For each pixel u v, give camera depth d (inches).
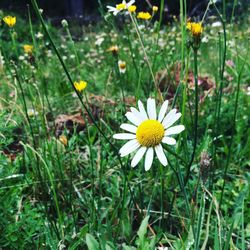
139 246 8.9
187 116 15.2
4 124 11.9
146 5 45.8
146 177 12.3
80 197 11.8
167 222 10.5
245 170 14.1
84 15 63.6
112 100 18.3
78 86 11.3
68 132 14.7
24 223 10.0
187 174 8.6
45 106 17.6
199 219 7.8
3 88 18.8
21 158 13.0
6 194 10.2
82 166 13.7
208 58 24.3
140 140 7.3
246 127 16.0
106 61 26.6
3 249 10.0
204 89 19.2
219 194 12.2
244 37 28.8
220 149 14.7
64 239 10.1
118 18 34.6
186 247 8.9
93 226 10.3
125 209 10.8
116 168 12.8
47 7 72.2
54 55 27.8
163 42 27.7
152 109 7.6
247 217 11.2
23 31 45.1
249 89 17.3
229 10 43.9
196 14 45.3
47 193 11.7
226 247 8.2
